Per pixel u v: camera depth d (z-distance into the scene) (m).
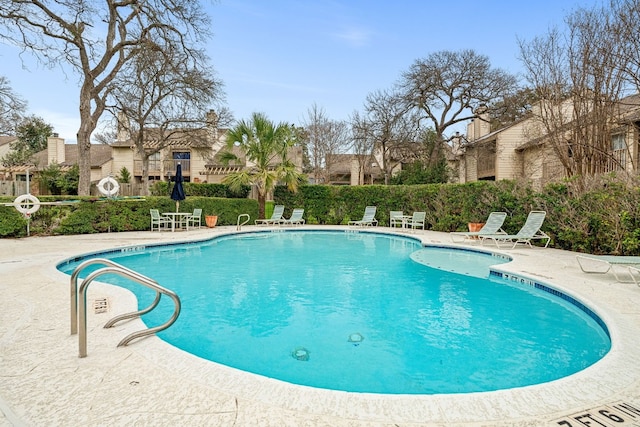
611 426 2.19
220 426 2.16
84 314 3.12
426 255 10.20
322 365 3.63
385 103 26.67
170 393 2.54
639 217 8.16
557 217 10.32
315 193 19.41
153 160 32.09
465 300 5.87
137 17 16.73
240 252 10.77
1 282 5.83
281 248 11.61
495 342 4.22
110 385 2.65
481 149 24.67
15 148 35.94
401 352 3.94
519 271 6.96
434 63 24.81
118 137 31.89
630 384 2.68
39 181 25.53
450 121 26.14
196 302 5.70
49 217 12.75
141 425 2.17
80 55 16.41
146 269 8.21
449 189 15.02
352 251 11.00
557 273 6.78
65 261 7.94
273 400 2.46
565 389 2.62
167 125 24.72
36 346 3.35
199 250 11.12
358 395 2.53
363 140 29.30
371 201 18.47
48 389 2.59
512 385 3.26
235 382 2.70
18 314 4.25
